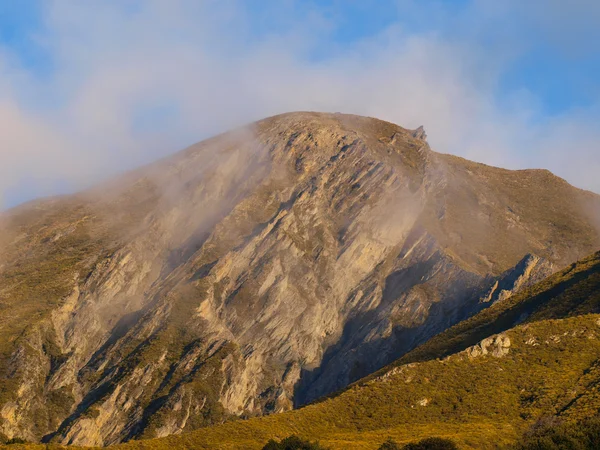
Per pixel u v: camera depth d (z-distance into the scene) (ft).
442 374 483.92
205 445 456.45
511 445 377.50
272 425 473.26
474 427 420.77
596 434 366.02
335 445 412.77
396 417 457.68
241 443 447.01
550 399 435.94
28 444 485.56
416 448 383.86
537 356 482.28
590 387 435.12
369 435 431.43
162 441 471.62
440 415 450.71
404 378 489.67
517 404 443.32
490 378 470.80
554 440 368.07
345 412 474.08
